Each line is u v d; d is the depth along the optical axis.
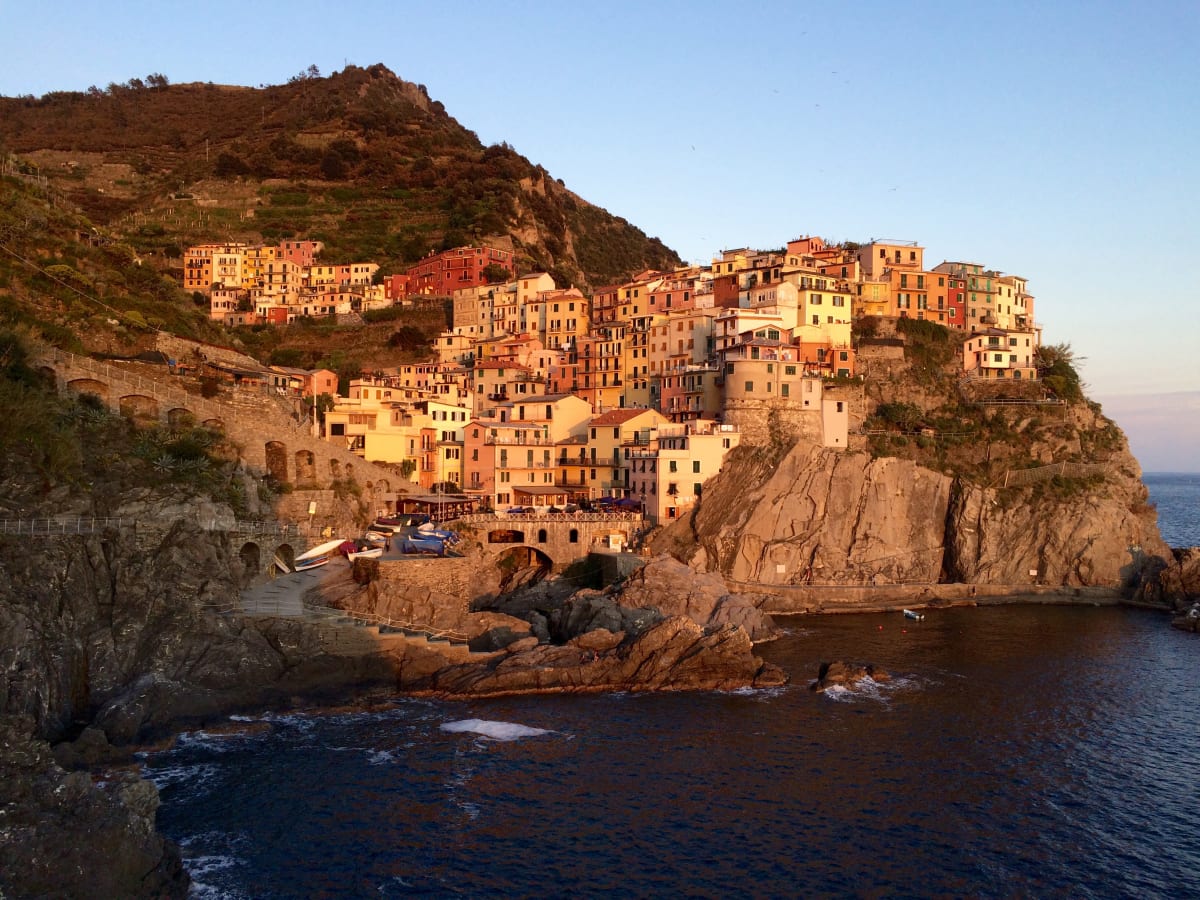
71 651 63.22
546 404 138.75
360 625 76.88
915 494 125.19
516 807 55.38
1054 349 162.50
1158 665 89.00
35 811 41.72
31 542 65.31
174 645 69.00
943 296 166.75
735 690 78.56
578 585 109.88
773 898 46.31
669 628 81.50
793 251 172.75
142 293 118.31
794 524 118.19
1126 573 125.12
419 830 52.03
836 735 68.31
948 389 149.12
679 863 49.41
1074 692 79.81
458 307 196.62
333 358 178.62
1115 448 145.00
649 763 62.44
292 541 89.38
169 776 57.66
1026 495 129.00
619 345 159.88
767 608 110.38
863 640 97.25
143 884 42.62
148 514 74.75
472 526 110.50
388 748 63.72
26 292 100.31
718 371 134.88
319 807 54.38
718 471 122.06
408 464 127.31
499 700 74.81
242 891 45.03
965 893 47.22
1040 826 54.56
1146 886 48.19
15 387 74.31
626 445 129.62
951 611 113.94
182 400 94.69
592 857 49.78
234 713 68.06
